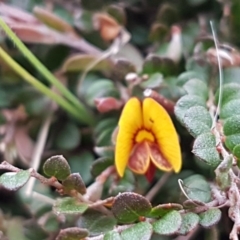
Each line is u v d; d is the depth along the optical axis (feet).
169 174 0.44
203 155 0.35
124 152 0.40
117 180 0.42
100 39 0.51
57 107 0.49
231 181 0.35
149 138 0.41
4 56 0.45
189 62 0.45
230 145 0.36
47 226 0.42
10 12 0.50
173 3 0.51
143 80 0.45
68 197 0.38
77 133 0.47
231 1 0.47
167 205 0.35
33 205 0.44
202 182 0.39
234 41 0.49
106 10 0.50
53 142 0.48
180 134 0.44
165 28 0.49
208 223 0.35
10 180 0.35
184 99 0.38
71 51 0.51
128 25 0.52
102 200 0.39
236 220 0.35
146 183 0.43
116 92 0.46
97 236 0.36
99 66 0.49
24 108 0.49
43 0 0.52
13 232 0.43
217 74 0.45
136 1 0.52
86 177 0.45
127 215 0.35
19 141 0.48
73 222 0.42
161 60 0.46
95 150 0.45
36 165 0.46
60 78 0.50
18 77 0.50
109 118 0.47
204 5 0.51
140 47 0.52
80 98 0.49
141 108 0.41
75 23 0.50
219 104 0.39
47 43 0.50
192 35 0.49
